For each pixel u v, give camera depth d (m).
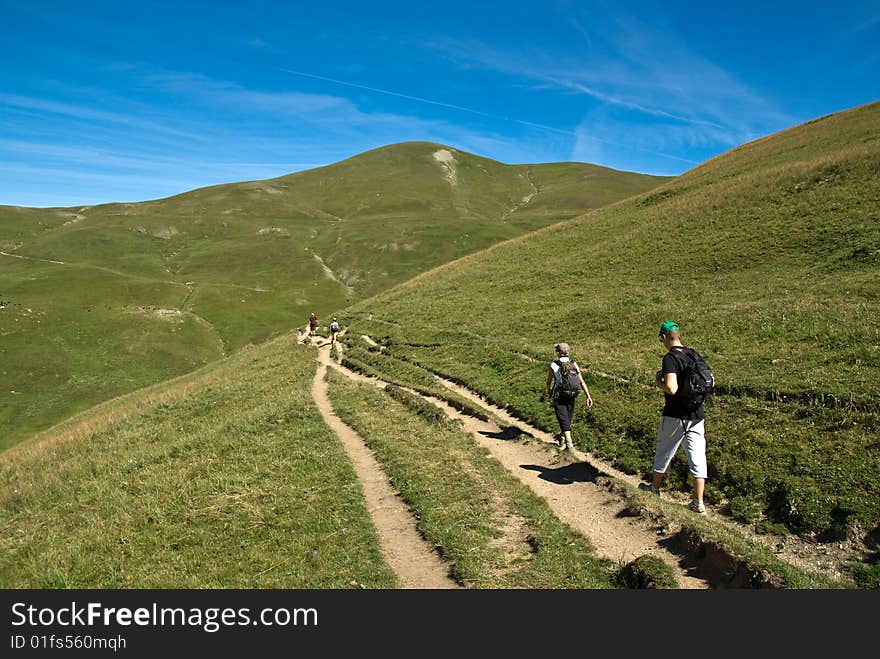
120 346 75.19
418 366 25.50
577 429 14.43
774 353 15.67
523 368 20.80
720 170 52.31
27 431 53.34
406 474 11.79
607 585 7.45
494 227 154.88
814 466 10.10
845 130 48.31
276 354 37.50
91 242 137.62
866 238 24.75
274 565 8.54
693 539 8.04
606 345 21.72
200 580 8.25
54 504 12.86
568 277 36.38
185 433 19.66
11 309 81.69
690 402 9.16
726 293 24.48
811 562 8.30
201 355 76.81
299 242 147.88
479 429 15.44
